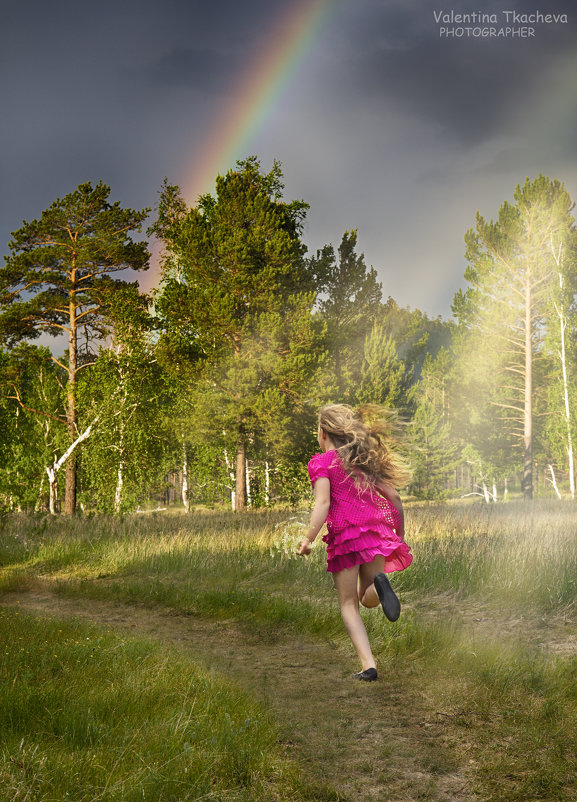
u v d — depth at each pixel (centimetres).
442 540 1011
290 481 2653
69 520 1702
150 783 254
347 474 408
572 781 270
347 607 408
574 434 3259
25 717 323
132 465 2617
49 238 2661
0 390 2948
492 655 451
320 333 2311
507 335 3381
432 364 4319
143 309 2656
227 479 3025
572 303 3216
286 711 378
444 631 528
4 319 2583
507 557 813
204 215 2648
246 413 2289
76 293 2761
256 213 2319
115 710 340
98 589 877
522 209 3256
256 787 271
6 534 1413
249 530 1355
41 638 517
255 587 852
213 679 411
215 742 303
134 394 2595
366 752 315
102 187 2627
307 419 2412
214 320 2245
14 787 242
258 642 589
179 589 849
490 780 278
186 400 2694
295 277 2486
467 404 3491
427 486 4172
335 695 412
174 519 1833
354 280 2814
